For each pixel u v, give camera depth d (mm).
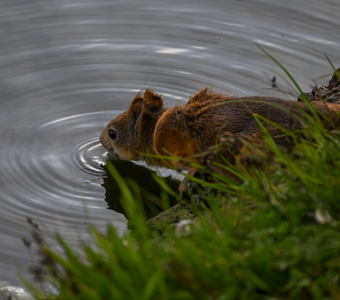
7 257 9141
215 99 10281
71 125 14352
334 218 6129
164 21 18516
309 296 5418
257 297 5406
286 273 5598
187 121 10219
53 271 6320
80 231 9992
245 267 5535
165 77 15992
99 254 6004
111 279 5566
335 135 7586
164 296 5156
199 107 10250
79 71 16312
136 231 6793
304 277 5402
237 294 5391
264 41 17062
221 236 6246
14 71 16156
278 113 9172
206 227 6336
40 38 17656
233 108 9703
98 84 15789
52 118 14492
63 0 19828
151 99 12328
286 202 6594
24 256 9148
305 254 5566
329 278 5418
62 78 16000
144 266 5586
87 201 11352
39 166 12625
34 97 15227
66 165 12781
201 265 5574
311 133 7613
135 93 15469
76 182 12164
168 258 5754
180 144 10344
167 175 12773
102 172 12734
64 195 11578
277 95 14898
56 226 10227
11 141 13500
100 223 10336
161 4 19594
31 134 13844
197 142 10094
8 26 18172
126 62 16594
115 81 15891
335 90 12453
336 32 17234
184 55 16797
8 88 15422
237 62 16312
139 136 12633
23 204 11109
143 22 18531
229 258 5660
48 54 16938
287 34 17359
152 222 8672
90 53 17047
